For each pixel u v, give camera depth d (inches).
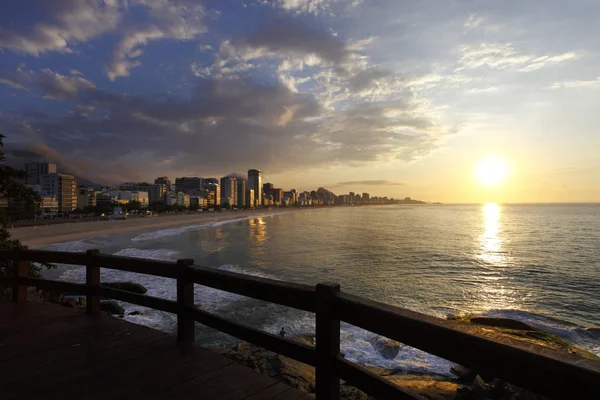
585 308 772.6
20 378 128.6
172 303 159.9
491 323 591.5
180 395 115.0
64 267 1137.4
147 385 122.0
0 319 195.3
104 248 1964.8
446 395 341.4
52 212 6245.1
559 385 54.2
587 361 52.7
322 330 97.5
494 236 2491.4
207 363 137.8
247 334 124.5
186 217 5994.1
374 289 930.1
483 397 327.6
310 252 1670.8
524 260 1441.9
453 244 2001.7
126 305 666.8
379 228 3307.1
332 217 5984.3
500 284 1004.6
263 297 117.7
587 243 2050.9
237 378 125.9
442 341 70.6
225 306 691.4
